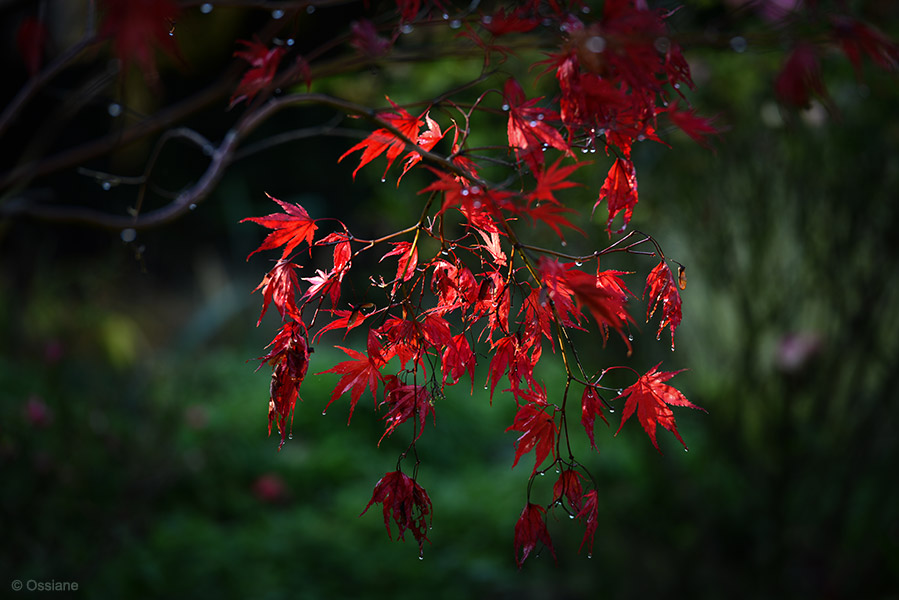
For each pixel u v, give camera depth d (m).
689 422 4.08
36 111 5.21
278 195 9.87
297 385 0.96
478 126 3.03
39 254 6.61
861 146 3.21
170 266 9.27
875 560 3.54
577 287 0.86
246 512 5.05
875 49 0.85
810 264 3.50
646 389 1.03
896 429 3.52
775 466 3.61
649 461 3.90
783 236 3.57
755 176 3.48
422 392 1.00
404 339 1.00
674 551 3.73
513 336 1.01
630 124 0.96
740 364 3.66
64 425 3.86
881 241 3.37
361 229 8.24
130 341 6.42
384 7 1.44
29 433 3.63
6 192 1.47
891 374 3.45
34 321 6.11
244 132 1.33
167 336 7.81
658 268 1.05
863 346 3.45
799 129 3.20
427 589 4.29
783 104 0.89
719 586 3.62
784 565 3.60
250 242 9.36
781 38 0.88
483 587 4.27
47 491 3.52
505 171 2.74
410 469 5.92
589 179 3.17
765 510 3.63
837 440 3.56
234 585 4.15
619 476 4.63
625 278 3.68
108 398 4.77
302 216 0.99
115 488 4.07
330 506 5.27
